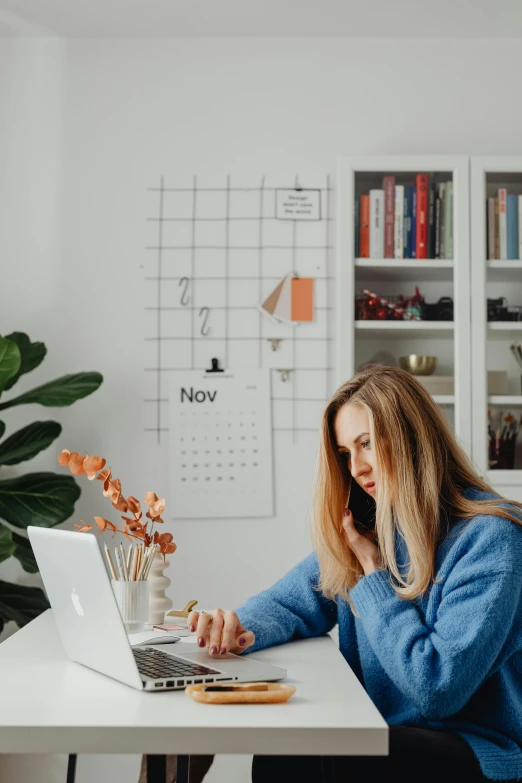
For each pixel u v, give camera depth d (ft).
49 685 3.76
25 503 8.32
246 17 9.20
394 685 4.85
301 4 8.92
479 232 8.73
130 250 9.43
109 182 9.50
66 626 4.25
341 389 5.23
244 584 9.10
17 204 9.49
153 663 4.06
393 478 4.74
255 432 9.25
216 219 9.46
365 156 8.85
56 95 9.59
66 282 9.41
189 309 9.37
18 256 9.44
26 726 3.09
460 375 8.63
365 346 8.68
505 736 4.37
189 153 9.53
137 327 9.37
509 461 8.59
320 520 5.25
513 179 8.87
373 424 4.83
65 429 9.29
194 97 9.59
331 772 4.27
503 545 4.34
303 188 9.50
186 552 9.12
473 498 4.81
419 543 4.55
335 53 9.64
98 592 3.74
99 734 3.08
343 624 5.38
